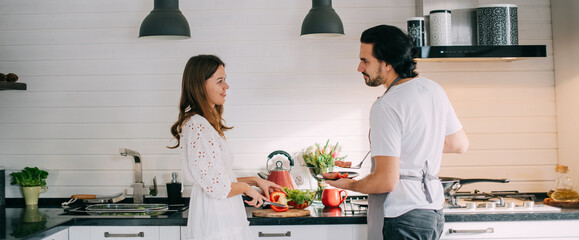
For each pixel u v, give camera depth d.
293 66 3.66
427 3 3.39
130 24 3.70
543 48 3.21
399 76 2.46
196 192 2.57
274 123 3.66
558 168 3.21
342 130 3.65
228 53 3.67
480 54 3.19
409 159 2.45
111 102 3.71
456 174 3.65
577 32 3.35
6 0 3.74
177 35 3.17
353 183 2.52
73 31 3.72
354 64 3.65
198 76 2.59
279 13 3.67
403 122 2.38
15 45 3.74
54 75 3.73
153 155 3.69
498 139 3.64
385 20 3.65
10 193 3.72
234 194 2.56
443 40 3.27
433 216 2.46
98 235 3.07
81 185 3.72
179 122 2.62
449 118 2.68
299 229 3.00
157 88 3.70
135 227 3.06
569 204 3.13
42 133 3.73
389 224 2.47
